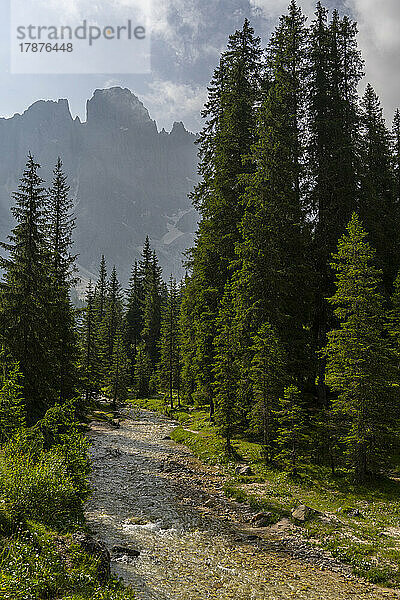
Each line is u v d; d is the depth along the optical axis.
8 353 24.55
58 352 28.56
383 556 14.00
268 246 29.64
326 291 31.88
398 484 20.70
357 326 22.38
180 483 22.28
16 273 25.72
